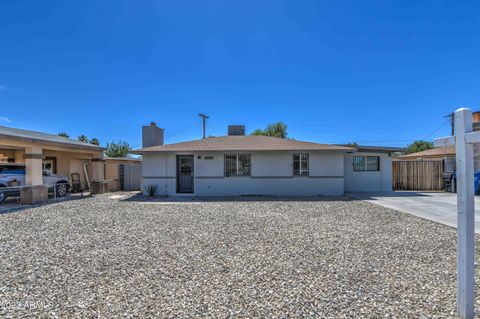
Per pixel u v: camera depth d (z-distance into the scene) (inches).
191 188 632.4
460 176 109.9
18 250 209.3
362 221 315.9
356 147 601.0
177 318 112.7
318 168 595.8
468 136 105.7
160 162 619.8
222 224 300.4
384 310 117.9
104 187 706.2
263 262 180.2
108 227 288.0
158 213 376.2
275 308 120.5
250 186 601.0
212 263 178.9
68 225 299.0
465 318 108.3
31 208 429.7
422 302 124.8
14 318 113.7
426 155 834.2
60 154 712.4
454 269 166.6
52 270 168.1
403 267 170.4
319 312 116.7
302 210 397.1
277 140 665.6
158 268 170.6
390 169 665.0
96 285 146.1
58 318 113.4
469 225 108.5
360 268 169.0
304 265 174.4
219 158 604.4
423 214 361.4
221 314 115.7
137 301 128.0
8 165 536.1
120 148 1571.1
